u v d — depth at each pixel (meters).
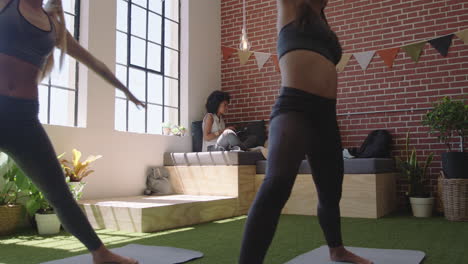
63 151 3.93
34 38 1.53
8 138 1.52
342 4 5.21
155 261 2.15
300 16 1.56
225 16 6.13
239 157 4.48
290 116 1.48
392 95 4.84
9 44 1.48
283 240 2.87
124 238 3.02
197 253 2.37
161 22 5.43
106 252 1.82
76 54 1.75
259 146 5.25
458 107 3.96
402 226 3.49
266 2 5.76
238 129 5.80
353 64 5.08
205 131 5.18
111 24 4.57
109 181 4.37
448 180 3.87
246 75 5.86
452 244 2.67
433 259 2.22
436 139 4.56
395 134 4.79
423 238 2.90
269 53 5.66
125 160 4.57
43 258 2.37
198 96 5.69
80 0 4.36
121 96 4.80
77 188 3.61
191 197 4.35
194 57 5.68
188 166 4.80
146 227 3.29
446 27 4.61
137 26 5.08
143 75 5.12
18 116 1.53
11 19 1.46
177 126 5.34
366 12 5.05
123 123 4.82
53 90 4.06
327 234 1.97
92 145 4.22
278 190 1.34
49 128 3.81
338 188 1.84
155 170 4.83
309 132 1.51
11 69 1.50
